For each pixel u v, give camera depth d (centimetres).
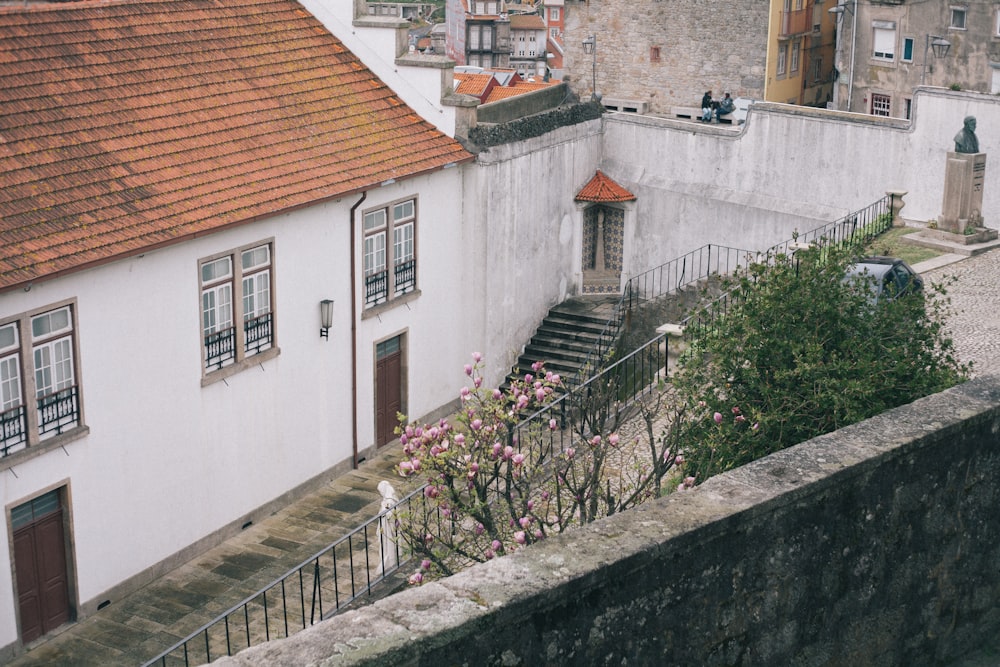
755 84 4766
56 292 1872
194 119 2328
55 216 1948
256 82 2522
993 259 2583
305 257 2375
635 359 1778
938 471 827
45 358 1883
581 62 5041
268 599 2064
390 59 2777
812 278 1370
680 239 3183
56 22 2264
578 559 644
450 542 1339
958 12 4550
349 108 2652
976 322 2167
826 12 5131
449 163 2689
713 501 711
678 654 694
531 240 3014
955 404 859
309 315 2409
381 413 2677
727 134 3078
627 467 1562
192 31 2497
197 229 2092
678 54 4856
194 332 2142
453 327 2862
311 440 2466
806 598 759
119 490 2034
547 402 1827
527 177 2950
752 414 1284
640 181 3206
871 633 811
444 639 582
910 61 4734
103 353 1969
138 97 2277
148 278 2033
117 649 1925
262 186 2288
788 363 1310
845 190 2953
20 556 1894
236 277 2217
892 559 811
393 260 2617
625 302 3052
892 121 2856
